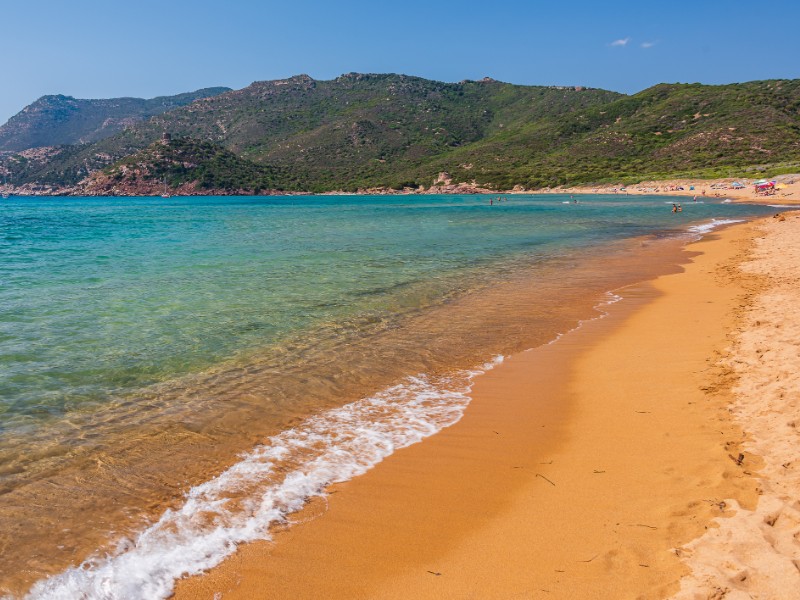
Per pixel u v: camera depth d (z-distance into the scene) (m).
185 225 43.91
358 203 101.00
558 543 4.35
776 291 13.28
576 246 26.20
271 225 43.34
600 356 9.45
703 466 5.32
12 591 3.96
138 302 13.50
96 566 4.24
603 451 5.96
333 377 8.55
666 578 3.77
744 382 7.39
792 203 57.97
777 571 3.68
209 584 4.03
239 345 10.10
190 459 5.97
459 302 13.78
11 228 40.81
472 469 5.71
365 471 5.70
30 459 5.96
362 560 4.27
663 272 18.12
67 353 9.56
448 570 4.11
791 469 5.03
